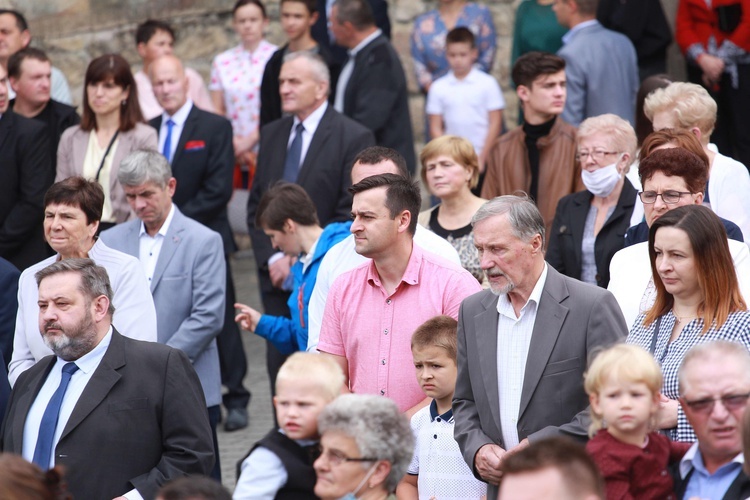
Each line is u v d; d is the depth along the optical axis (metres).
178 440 17.50
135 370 17.61
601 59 30.02
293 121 28.28
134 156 22.81
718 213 20.95
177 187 29.14
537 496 11.53
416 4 39.66
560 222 22.86
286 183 23.38
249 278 38.56
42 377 17.98
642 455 13.57
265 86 33.72
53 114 30.92
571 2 30.73
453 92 33.53
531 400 16.17
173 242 23.05
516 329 16.53
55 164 30.80
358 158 20.92
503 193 26.02
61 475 12.82
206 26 40.62
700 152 19.28
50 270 17.62
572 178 25.41
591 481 11.63
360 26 31.70
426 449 17.52
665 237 15.76
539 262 16.50
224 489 12.82
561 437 12.06
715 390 13.22
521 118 33.72
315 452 14.70
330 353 18.89
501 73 39.25
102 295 17.69
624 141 21.86
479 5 37.03
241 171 35.78
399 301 18.55
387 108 31.41
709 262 15.62
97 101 27.33
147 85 34.91
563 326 16.25
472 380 16.67
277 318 22.59
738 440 13.28
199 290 22.89
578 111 30.03
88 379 17.58
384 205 18.19
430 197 35.62
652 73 32.66
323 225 27.36
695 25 32.00
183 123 29.50
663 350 15.90
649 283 17.56
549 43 34.50
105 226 26.84
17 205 28.77
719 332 15.44
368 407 13.56
